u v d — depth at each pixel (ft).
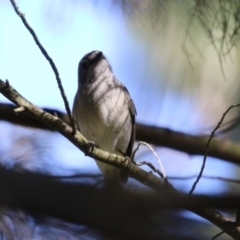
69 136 17.69
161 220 12.01
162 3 17.60
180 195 15.88
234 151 24.98
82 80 25.57
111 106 25.23
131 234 11.43
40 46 15.53
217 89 24.34
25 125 21.20
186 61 22.52
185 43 19.11
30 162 16.20
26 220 12.45
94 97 25.18
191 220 13.04
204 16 17.39
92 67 25.40
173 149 25.13
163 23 17.97
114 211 11.46
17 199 10.98
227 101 24.84
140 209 11.78
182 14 17.78
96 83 25.31
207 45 19.65
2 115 21.45
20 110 16.58
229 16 17.20
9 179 11.00
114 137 25.73
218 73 23.68
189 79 23.34
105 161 18.52
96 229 11.51
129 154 26.16
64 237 12.57
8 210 11.98
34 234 12.50
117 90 25.48
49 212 11.14
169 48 21.70
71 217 11.27
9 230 12.36
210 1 17.17
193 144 24.94
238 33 17.53
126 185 16.26
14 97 16.53
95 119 25.31
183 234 12.41
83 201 11.24
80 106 25.27
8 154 16.81
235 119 24.95
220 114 25.17
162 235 11.74
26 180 11.10
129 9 17.65
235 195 13.80
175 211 12.58
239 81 24.18
